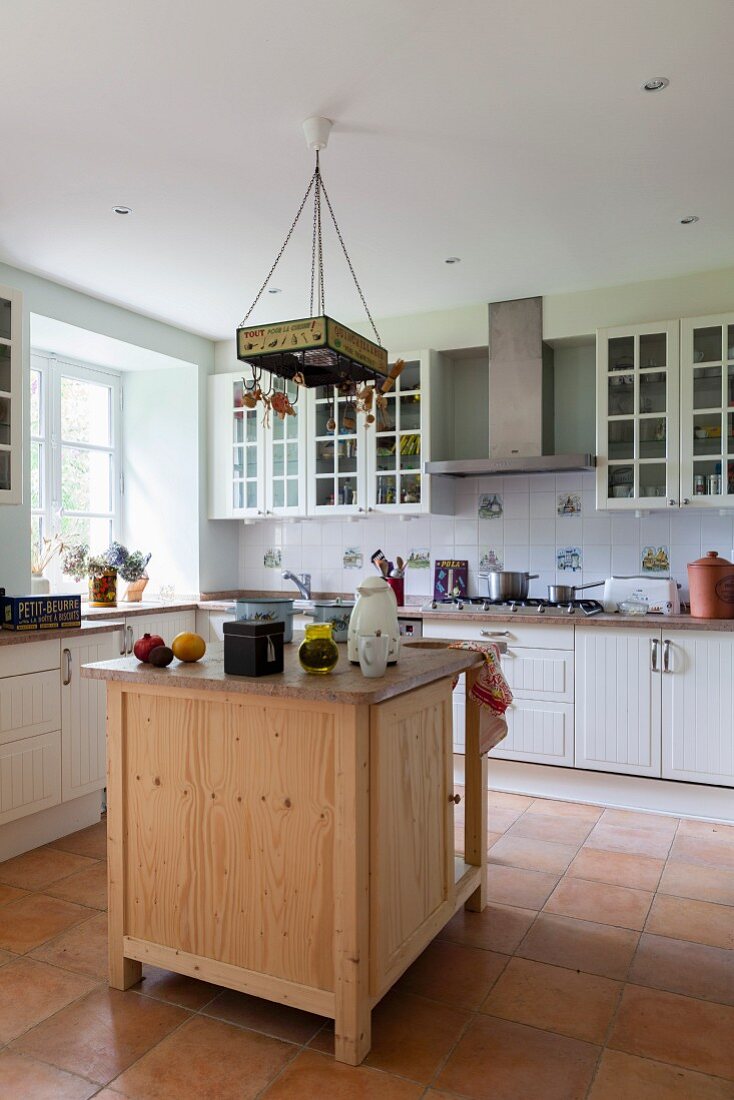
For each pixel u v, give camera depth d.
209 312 4.93
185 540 5.48
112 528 5.61
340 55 2.35
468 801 2.92
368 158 2.97
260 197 3.31
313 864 2.10
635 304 4.40
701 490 4.09
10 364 3.63
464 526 5.05
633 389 4.23
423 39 2.27
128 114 2.67
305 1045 2.12
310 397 5.13
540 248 3.90
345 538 5.44
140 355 5.16
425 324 4.95
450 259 4.04
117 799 2.38
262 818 2.17
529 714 4.17
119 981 2.39
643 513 4.54
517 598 4.55
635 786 4.01
